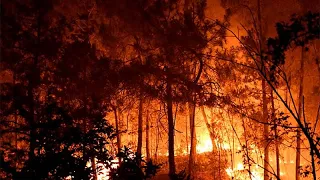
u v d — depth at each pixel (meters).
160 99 17.77
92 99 15.12
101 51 19.30
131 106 19.56
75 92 15.94
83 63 16.33
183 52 18.00
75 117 13.64
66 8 17.78
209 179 22.02
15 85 13.92
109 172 8.27
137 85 17.61
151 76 17.78
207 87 18.75
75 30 17.17
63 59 15.67
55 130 8.14
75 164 7.91
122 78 17.06
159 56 17.73
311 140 7.24
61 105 14.76
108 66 16.98
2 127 11.34
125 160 8.29
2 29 14.62
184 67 18.27
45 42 14.75
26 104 13.34
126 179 8.01
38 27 15.08
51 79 15.80
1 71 15.58
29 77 14.64
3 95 13.40
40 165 7.62
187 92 17.77
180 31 17.28
